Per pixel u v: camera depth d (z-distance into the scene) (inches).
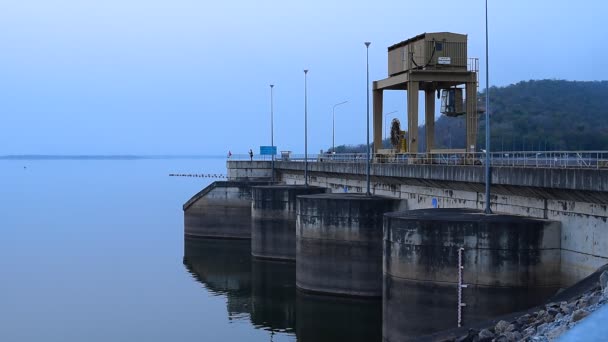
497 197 1334.9
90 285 2070.6
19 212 4402.1
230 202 2940.5
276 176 3117.6
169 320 1674.5
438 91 2062.0
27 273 2250.2
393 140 2214.6
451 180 1445.6
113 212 4431.6
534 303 1138.7
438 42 1883.6
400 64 1982.0
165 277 2188.7
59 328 1596.9
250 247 2751.0
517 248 1139.3
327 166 2321.6
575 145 4084.6
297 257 1855.3
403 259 1249.4
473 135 1911.9
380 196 1835.6
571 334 324.5
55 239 3070.9
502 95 5270.7
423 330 1221.1
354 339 1496.1
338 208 1728.6
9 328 1594.5
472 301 1165.7
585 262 1082.7
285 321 1656.0
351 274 1716.3
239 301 1856.5
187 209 3026.6
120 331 1572.3
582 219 1090.1
